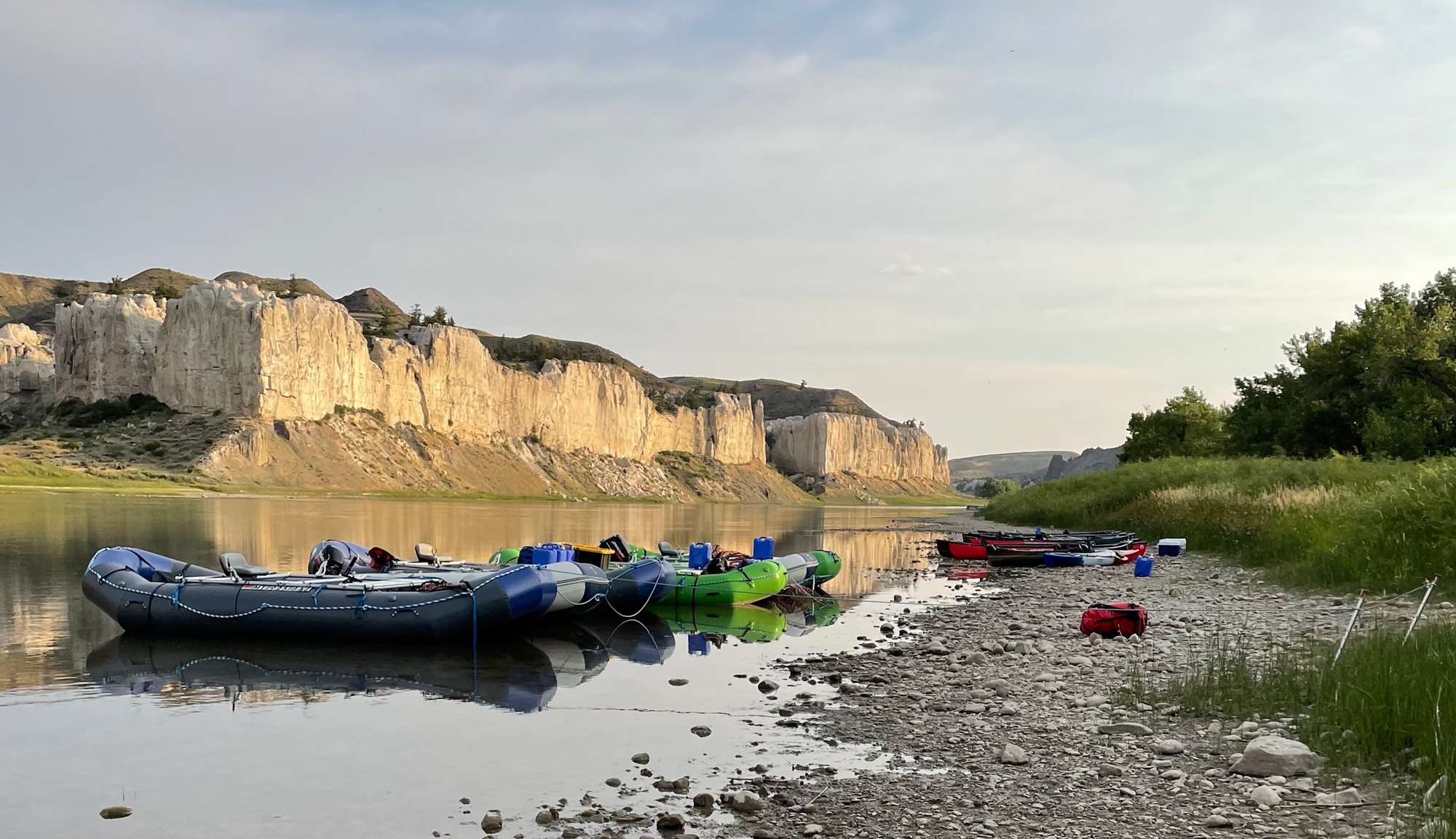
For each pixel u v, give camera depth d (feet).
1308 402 164.55
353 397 443.32
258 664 46.44
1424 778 23.67
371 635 51.34
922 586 82.79
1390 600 51.13
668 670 45.29
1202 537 98.89
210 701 38.78
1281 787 24.71
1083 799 24.68
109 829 24.43
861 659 46.55
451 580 55.31
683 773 28.40
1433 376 142.00
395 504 290.35
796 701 37.63
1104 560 94.94
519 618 53.16
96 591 55.52
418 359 491.31
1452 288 163.53
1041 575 88.53
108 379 412.98
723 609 67.67
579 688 41.14
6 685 41.73
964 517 290.15
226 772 29.14
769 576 70.54
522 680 43.01
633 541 148.77
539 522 195.83
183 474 334.65
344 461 399.65
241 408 393.70
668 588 66.69
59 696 39.60
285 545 110.93
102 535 120.88
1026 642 47.83
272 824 24.66
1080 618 57.93
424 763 29.86
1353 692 28.84
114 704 38.24
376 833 23.91
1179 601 61.31
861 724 33.45
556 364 599.57
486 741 32.48
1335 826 21.79
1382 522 61.52
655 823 23.99
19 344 475.72
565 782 27.78
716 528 202.69
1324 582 60.08
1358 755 25.79
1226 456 195.52
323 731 34.06
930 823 23.34
